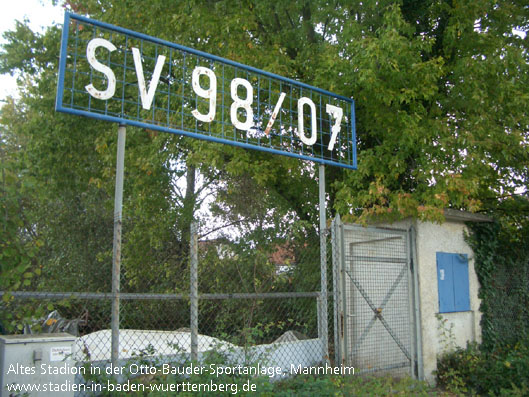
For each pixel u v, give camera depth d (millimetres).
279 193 10898
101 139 10664
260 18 10070
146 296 4457
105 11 10820
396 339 6695
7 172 3791
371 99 8195
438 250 7410
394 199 6836
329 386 4922
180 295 4652
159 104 10930
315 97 8836
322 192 6355
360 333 6703
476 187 7191
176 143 10641
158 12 9664
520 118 8359
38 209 11805
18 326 3885
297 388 5039
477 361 7039
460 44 9016
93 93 4727
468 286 7793
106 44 4891
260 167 9117
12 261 3783
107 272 12523
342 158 8500
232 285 7559
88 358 4406
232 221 12289
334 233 6078
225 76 8719
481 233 8133
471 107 8312
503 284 8445
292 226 9594
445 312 7297
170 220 11891
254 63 8914
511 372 6672
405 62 7941
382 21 8688
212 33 8922
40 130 11391
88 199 13289
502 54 8414
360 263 6930
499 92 8312
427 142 7809
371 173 8188
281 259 9977
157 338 5816
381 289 7008
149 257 11109
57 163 11453
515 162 9531
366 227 6598
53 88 11117
